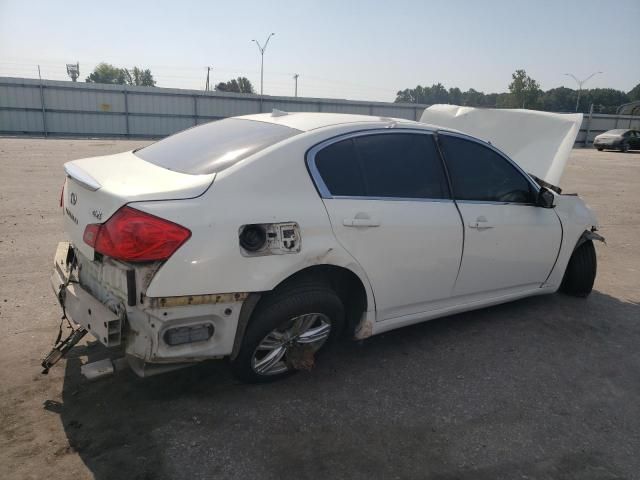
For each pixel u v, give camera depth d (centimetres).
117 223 254
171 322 262
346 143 329
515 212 411
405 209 341
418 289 359
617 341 422
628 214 1020
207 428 282
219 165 294
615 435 300
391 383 340
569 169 1970
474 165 393
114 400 302
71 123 3675
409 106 4703
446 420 304
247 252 275
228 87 7706
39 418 281
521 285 439
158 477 245
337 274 334
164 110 3916
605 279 588
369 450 274
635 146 3253
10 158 1534
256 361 309
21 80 3484
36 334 372
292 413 300
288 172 299
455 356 381
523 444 287
